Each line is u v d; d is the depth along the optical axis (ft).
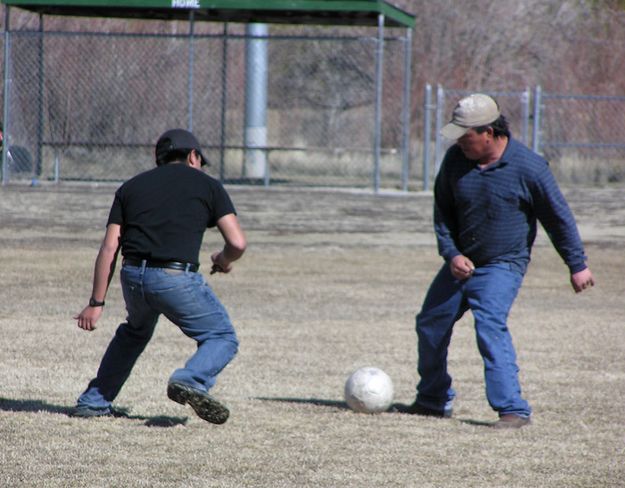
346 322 120.98
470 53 336.70
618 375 93.56
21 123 264.72
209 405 65.51
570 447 67.56
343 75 340.59
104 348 101.71
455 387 88.79
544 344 108.99
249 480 58.39
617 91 330.34
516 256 75.61
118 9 253.24
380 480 58.95
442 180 76.48
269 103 347.36
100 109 288.71
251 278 152.05
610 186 262.47
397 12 233.35
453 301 76.07
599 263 169.99
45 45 279.08
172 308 67.77
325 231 196.03
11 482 56.90
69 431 68.90
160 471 59.93
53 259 163.32
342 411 77.77
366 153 320.09
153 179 69.05
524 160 73.72
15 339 104.99
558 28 350.02
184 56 300.81
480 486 58.13
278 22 258.57
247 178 268.62
